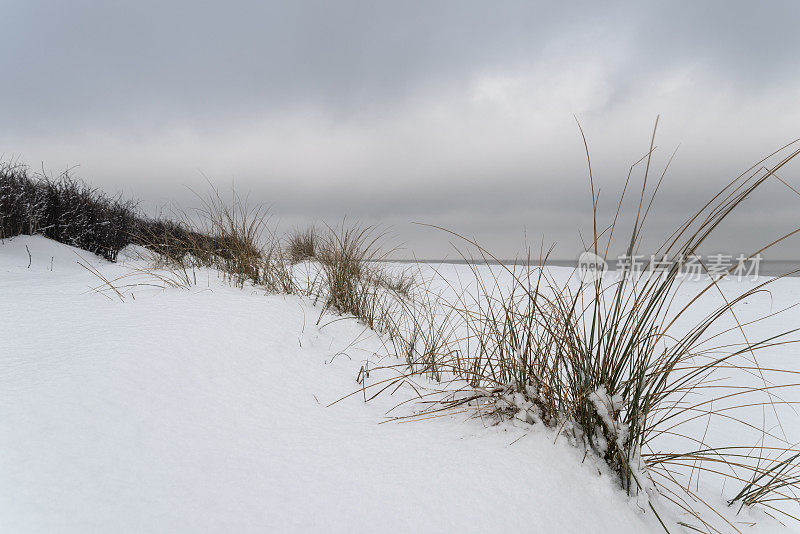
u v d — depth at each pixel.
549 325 1.78
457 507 1.17
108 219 7.04
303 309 3.12
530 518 1.16
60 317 2.28
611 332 1.58
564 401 1.63
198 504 1.10
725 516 1.47
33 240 5.68
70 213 6.49
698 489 1.69
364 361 2.50
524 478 1.30
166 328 2.20
